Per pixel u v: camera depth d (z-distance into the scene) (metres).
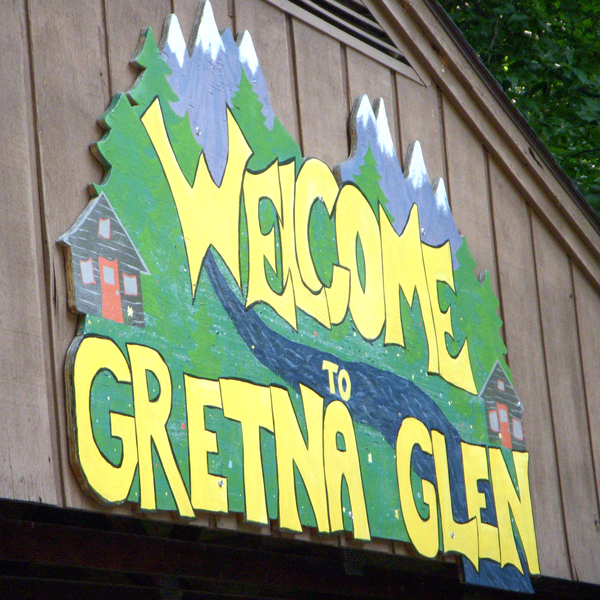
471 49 10.27
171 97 6.76
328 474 7.28
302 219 7.72
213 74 7.22
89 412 5.54
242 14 7.80
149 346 6.06
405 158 9.31
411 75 9.70
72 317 5.67
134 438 5.79
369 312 8.21
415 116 9.63
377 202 8.65
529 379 10.38
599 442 11.24
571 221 11.52
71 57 6.14
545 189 11.20
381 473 7.84
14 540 5.82
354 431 7.66
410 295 8.78
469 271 9.73
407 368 8.51
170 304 6.31
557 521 10.20
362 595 8.99
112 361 5.77
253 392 6.79
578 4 17.92
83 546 6.26
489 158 10.64
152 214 6.34
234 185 7.11
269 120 7.63
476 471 9.06
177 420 6.13
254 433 6.71
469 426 9.14
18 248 5.43
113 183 6.10
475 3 18.58
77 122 6.06
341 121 8.62
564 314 11.26
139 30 6.75
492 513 9.14
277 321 7.20
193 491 6.12
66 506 5.33
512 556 9.28
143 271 6.16
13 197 5.48
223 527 6.37
